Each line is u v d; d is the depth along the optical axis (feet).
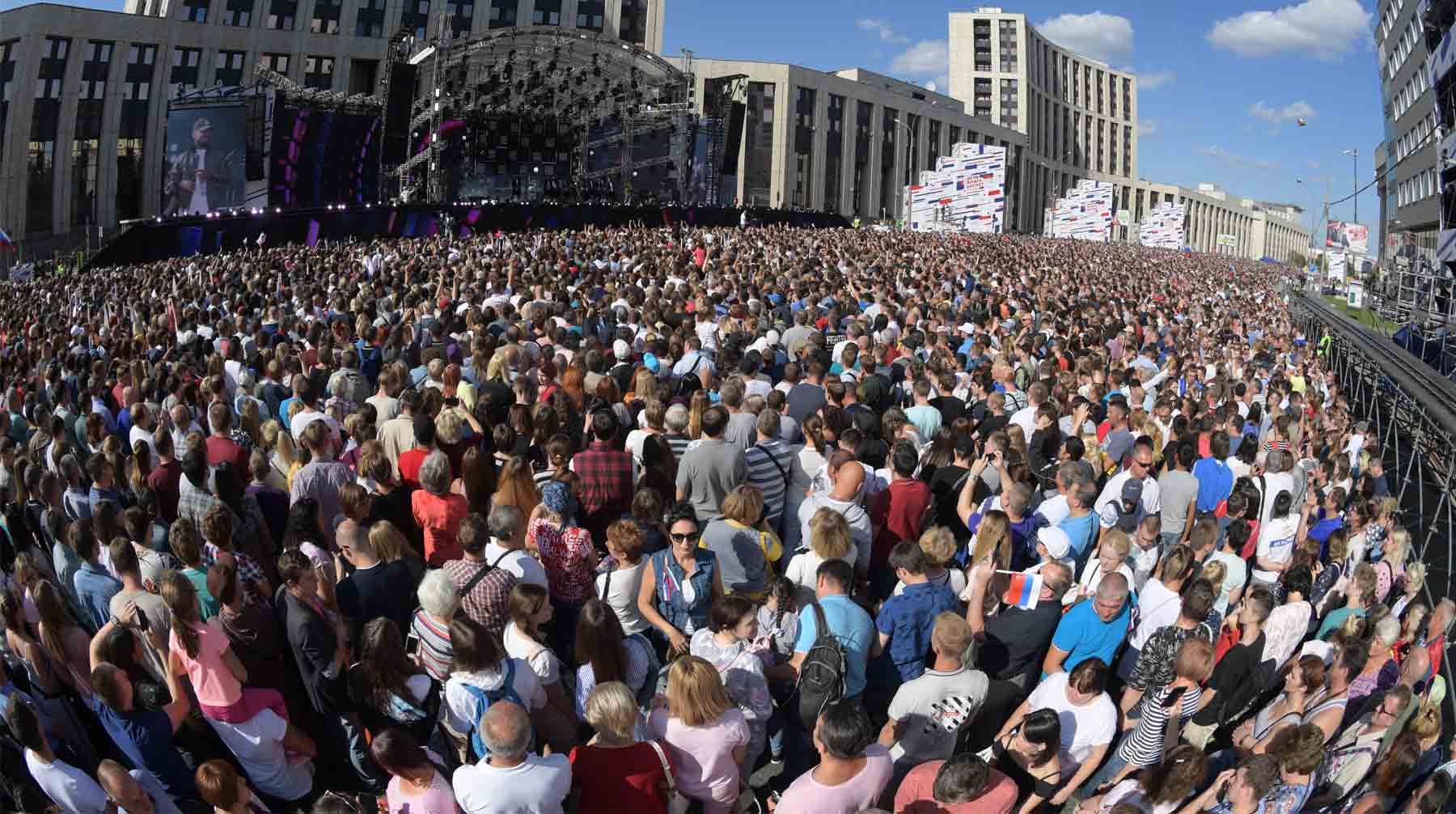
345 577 22.03
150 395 35.24
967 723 18.63
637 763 15.20
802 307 56.90
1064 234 232.94
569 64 183.73
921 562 19.36
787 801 15.28
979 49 450.30
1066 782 18.30
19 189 235.40
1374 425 63.10
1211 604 18.56
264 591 20.48
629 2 277.44
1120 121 546.26
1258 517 28.02
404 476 25.26
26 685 20.08
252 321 48.16
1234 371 55.83
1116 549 19.66
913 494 24.36
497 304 46.24
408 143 154.71
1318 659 20.27
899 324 53.78
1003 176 163.53
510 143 184.75
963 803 14.90
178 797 18.12
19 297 89.04
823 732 14.78
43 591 18.83
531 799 14.35
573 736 18.60
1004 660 19.97
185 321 48.34
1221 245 606.55
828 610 18.80
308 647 18.19
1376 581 23.27
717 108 203.10
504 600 18.99
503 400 31.42
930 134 365.81
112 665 17.12
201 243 122.62
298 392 30.48
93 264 119.75
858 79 339.57
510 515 19.69
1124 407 31.89
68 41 236.43
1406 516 45.78
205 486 24.18
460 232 138.41
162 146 246.88
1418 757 18.48
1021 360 41.32
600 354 34.01
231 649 17.97
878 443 28.17
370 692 17.56
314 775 20.02
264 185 161.79
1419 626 22.29
